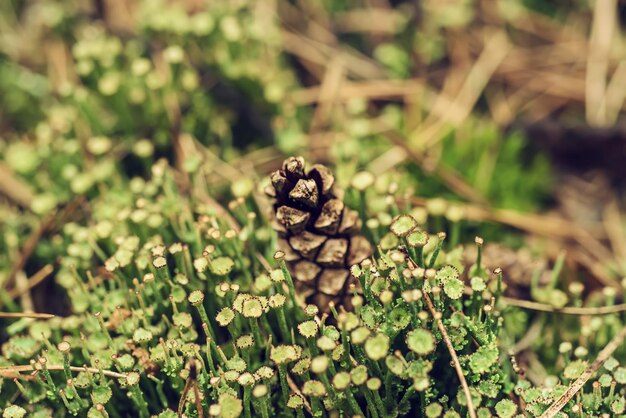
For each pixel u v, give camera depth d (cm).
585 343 34
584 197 40
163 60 43
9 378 33
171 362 32
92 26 44
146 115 41
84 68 40
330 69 43
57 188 39
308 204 32
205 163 40
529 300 36
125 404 33
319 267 33
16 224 39
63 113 41
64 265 36
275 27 43
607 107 42
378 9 45
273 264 34
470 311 33
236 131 42
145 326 33
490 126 41
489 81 43
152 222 34
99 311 33
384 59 43
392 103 43
